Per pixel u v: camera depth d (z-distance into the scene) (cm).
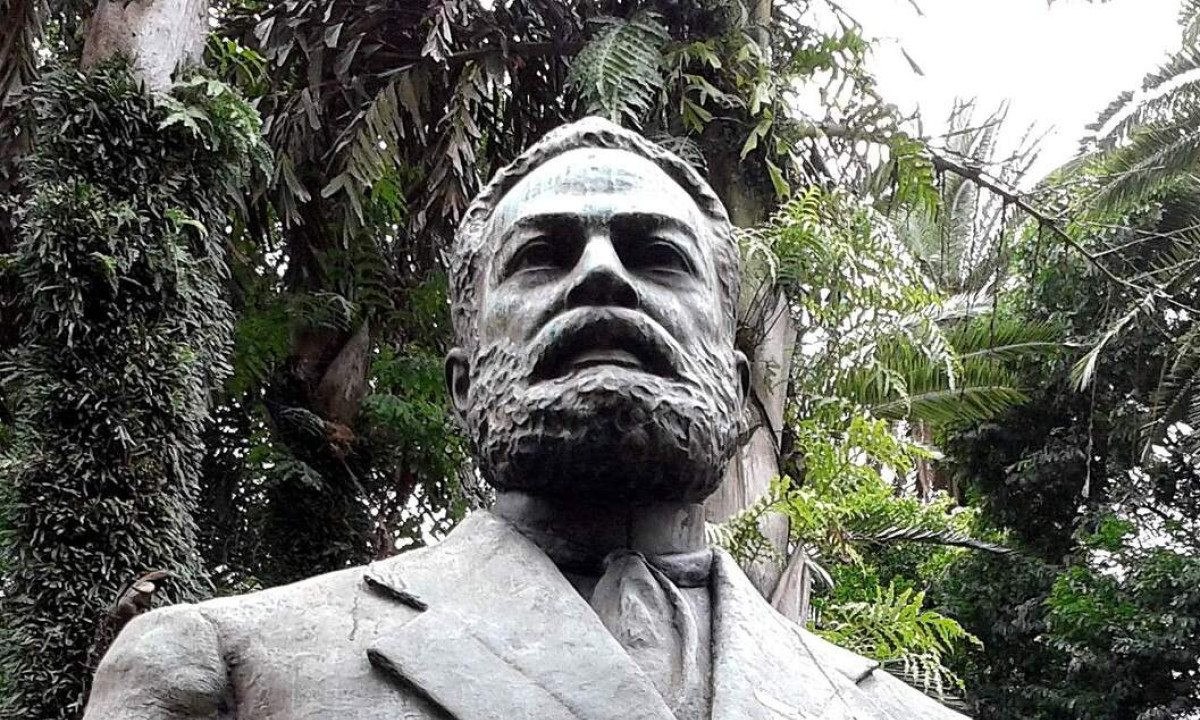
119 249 451
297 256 641
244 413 623
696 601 264
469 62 633
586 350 265
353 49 625
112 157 470
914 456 728
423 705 229
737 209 596
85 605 419
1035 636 921
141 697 233
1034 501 930
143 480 438
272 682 235
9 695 414
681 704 240
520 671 232
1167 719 834
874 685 265
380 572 255
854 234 552
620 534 268
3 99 556
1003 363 671
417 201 653
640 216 280
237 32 653
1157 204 793
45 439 434
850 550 497
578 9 652
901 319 558
